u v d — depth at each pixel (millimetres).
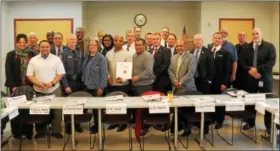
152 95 4438
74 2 7523
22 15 7570
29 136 4727
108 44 5332
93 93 4887
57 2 7527
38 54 4910
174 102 4113
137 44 4805
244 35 5348
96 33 8023
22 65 4969
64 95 4938
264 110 3980
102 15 7996
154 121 4184
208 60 5070
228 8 7523
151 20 8031
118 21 8016
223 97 4492
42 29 7590
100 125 4129
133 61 4902
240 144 4480
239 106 4133
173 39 5605
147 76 4812
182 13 8031
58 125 4738
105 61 4840
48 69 4527
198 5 7746
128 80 4969
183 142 4559
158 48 5262
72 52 5008
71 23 7547
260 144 4480
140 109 4363
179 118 4609
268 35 7633
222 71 5129
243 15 7574
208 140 4641
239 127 5312
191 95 4602
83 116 4348
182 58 4879
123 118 4266
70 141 4605
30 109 3947
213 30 7543
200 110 4039
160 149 4277
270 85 5055
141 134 4617
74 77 5004
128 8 7988
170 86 5145
